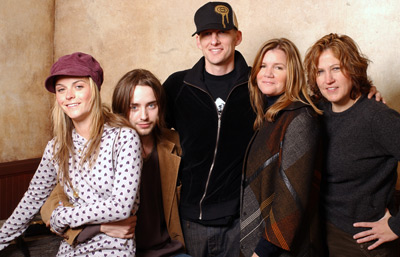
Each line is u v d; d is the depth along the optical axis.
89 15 3.75
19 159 3.62
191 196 2.16
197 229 2.16
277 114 1.85
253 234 1.86
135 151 1.67
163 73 3.46
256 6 3.01
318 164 1.81
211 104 2.13
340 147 1.77
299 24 2.85
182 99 2.22
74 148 1.73
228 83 2.17
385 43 2.57
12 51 3.50
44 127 3.83
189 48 3.30
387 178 1.76
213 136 2.13
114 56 3.68
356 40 2.66
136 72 2.01
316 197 1.82
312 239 1.80
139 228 1.92
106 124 1.73
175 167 2.08
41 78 3.79
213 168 2.12
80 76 1.65
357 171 1.74
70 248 1.71
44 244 2.04
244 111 2.13
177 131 2.25
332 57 1.74
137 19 3.55
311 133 1.72
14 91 3.54
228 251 2.15
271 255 1.75
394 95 2.57
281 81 1.88
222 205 2.11
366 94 1.77
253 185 1.87
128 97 1.96
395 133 1.62
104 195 1.68
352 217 1.78
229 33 2.10
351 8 2.66
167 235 2.04
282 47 1.87
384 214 1.77
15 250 1.97
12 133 3.55
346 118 1.77
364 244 1.77
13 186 3.52
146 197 1.98
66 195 1.81
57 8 3.86
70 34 3.83
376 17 2.58
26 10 3.59
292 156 1.71
